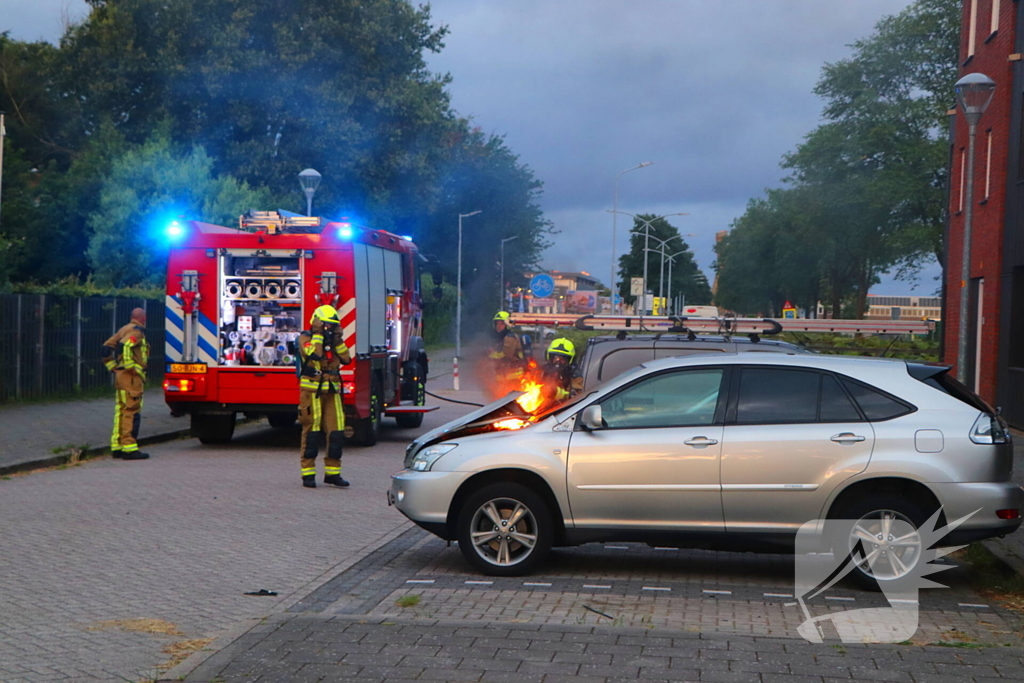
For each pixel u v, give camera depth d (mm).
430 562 8195
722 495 7418
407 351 19094
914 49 56344
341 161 43969
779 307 91938
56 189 45062
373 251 16609
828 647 5730
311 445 11977
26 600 6730
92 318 23109
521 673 5164
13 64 53656
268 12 42812
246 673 5141
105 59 42562
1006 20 20156
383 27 44438
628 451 7535
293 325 15734
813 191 61281
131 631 6043
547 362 11961
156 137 36156
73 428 16719
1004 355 20016
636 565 8250
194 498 10977
